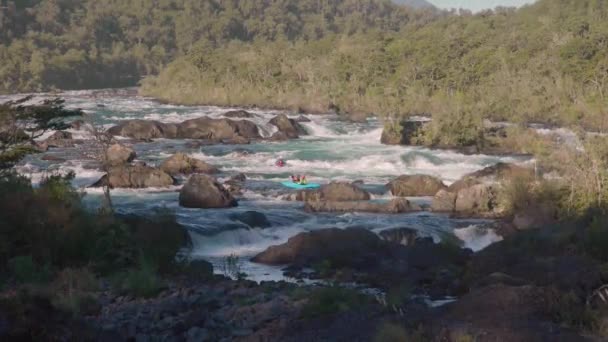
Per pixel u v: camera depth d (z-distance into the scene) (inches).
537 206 1305.4
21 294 581.9
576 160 1424.7
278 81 4330.7
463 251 1050.7
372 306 699.4
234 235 1192.8
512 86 3422.7
